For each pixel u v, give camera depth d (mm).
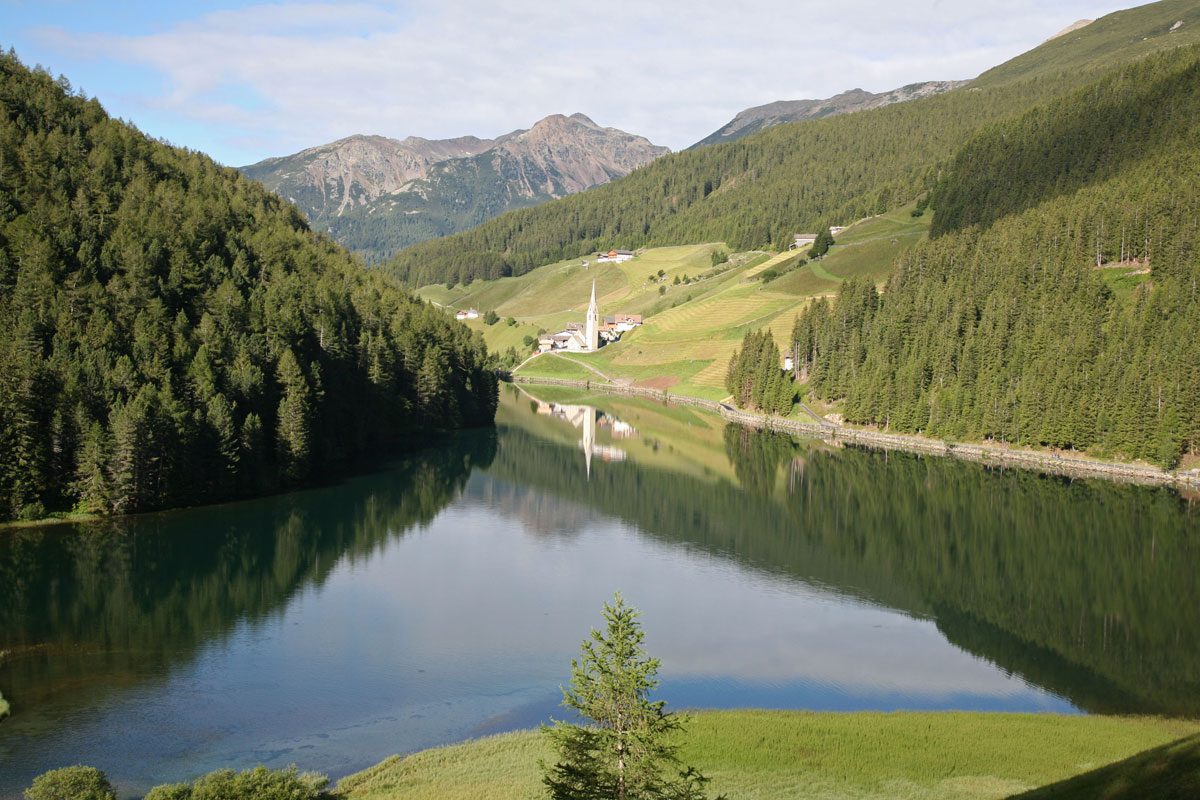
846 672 72312
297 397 136250
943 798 48469
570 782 37406
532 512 130750
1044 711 65062
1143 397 160625
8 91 166250
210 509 120125
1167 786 40094
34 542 100500
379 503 131250
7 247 126250
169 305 138250
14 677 65938
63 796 43688
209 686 65562
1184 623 84750
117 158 175000
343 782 49562
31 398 107875
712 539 117188
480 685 67500
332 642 75812
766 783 50438
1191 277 179250
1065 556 108562
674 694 67188
